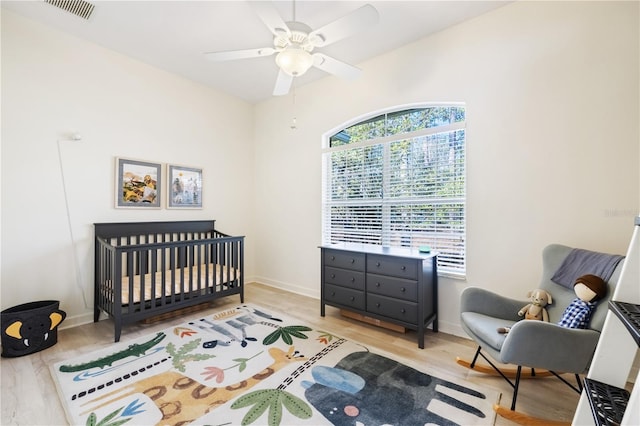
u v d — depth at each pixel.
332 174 3.70
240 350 2.30
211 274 3.45
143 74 3.34
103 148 3.04
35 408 1.62
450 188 2.75
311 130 3.83
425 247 2.72
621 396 0.93
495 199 2.44
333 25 1.76
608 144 1.99
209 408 1.62
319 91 3.73
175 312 3.15
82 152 2.89
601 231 2.01
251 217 4.54
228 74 3.62
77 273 2.85
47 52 2.67
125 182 3.19
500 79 2.41
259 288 4.18
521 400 1.71
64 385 1.82
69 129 2.81
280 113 4.20
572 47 2.11
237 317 3.02
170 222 3.55
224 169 4.20
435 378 1.93
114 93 3.11
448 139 2.78
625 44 1.94
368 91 3.25
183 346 2.36
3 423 1.50
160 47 3.02
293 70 2.05
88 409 1.61
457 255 2.71
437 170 2.84
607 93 1.99
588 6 2.05
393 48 3.01
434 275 2.68
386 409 1.63
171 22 2.60
